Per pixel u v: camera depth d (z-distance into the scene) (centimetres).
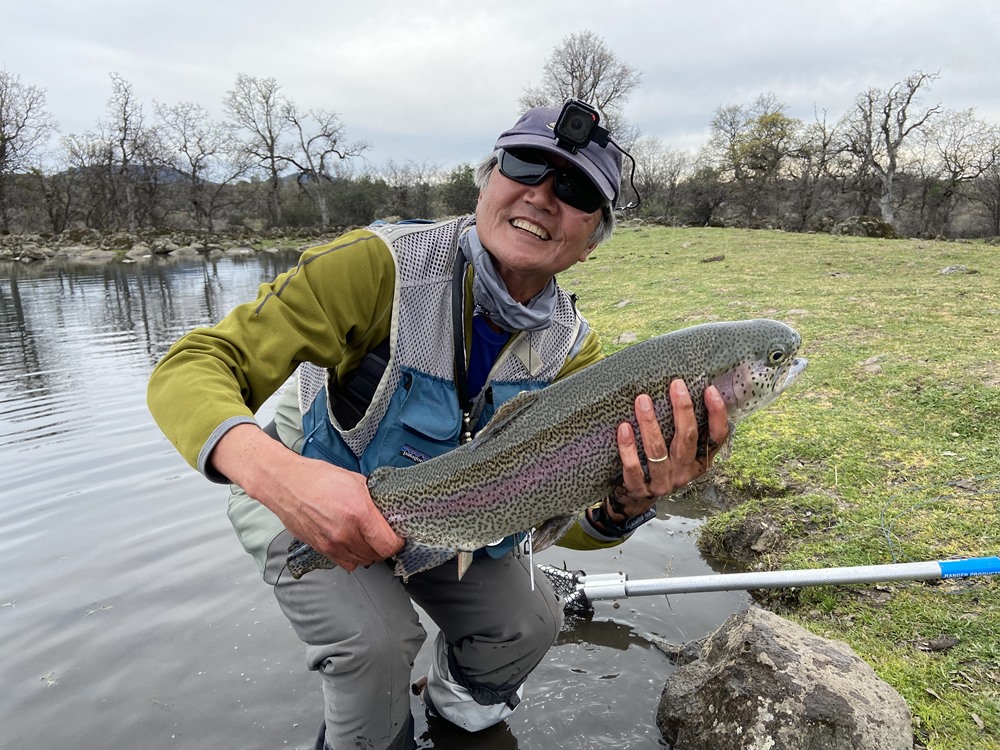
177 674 120
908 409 195
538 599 103
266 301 77
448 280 88
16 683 118
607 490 85
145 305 689
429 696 111
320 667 91
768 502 160
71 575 153
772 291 398
